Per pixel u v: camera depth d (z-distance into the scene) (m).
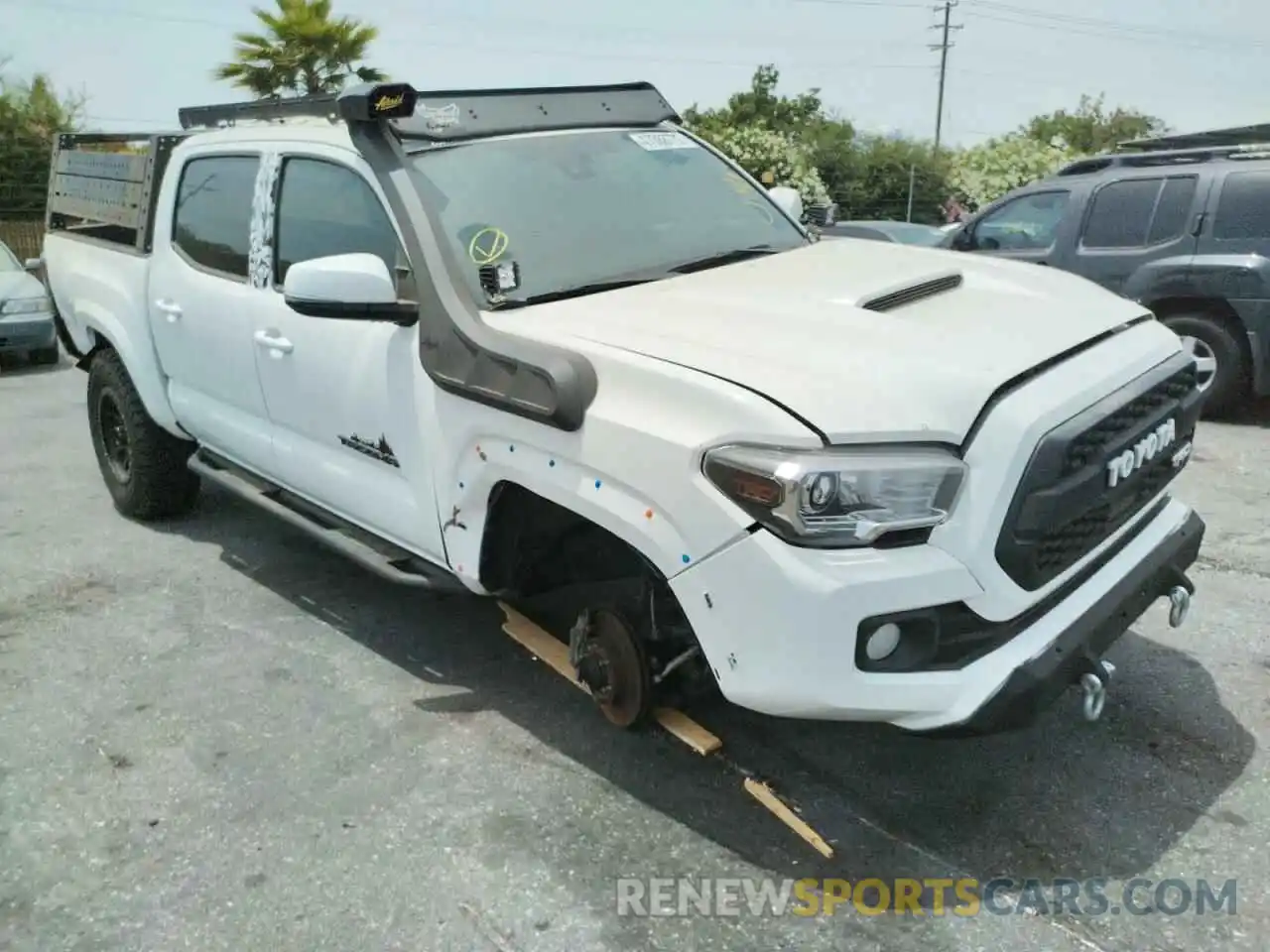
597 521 2.93
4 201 25.44
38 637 4.52
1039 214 8.52
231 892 2.94
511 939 2.73
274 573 5.12
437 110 3.86
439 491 3.49
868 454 2.55
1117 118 58.06
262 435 4.48
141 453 5.57
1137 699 3.71
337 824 3.21
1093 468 2.77
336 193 3.91
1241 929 2.67
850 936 2.70
